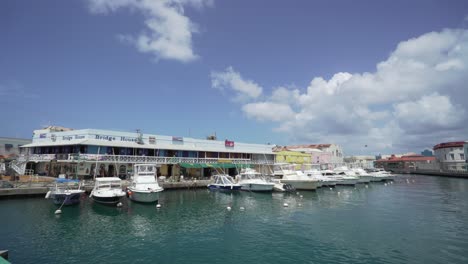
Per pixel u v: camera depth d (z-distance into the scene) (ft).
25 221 80.38
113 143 155.22
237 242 65.10
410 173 347.36
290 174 166.91
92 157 143.54
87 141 145.79
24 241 64.03
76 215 88.99
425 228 76.59
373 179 229.45
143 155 169.17
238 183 152.66
